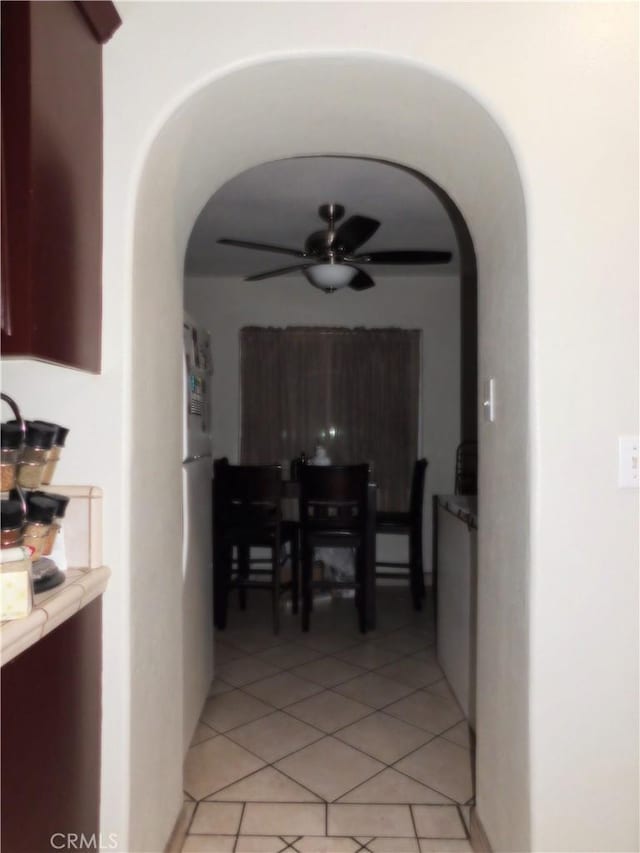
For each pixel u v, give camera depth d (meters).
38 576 1.08
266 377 4.35
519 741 1.36
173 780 1.64
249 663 2.94
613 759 1.30
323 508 3.66
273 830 1.74
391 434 4.34
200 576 2.36
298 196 2.88
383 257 2.98
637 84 1.30
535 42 1.31
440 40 1.31
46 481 1.18
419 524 3.82
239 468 3.29
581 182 1.29
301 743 2.20
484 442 1.65
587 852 1.30
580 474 1.29
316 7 1.30
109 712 1.27
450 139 1.52
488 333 1.61
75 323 1.13
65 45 1.10
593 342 1.29
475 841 1.66
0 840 0.88
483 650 1.65
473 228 1.72
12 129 0.96
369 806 1.85
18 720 0.93
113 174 1.28
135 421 1.30
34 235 0.97
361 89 1.43
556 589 1.29
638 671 1.30
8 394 1.26
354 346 4.35
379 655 3.05
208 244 3.58
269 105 1.49
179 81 1.29
